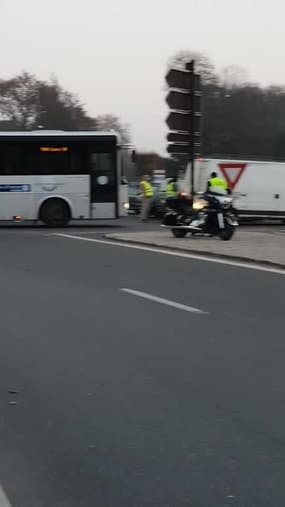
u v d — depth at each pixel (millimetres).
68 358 7086
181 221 20609
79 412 5480
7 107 93750
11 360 7020
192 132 19656
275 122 88000
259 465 4457
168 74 19109
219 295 10938
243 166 31188
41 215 26797
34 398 5832
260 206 31516
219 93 87188
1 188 26516
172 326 8625
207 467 4430
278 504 3922
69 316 9250
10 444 4848
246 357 7129
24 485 4191
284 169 31766
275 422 5242
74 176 26812
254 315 9352
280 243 18906
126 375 6473
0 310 9703
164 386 6137
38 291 11320
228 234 20031
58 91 95812
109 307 9898
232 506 3896
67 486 4172
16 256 16359
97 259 15758
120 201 27062
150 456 4609
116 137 26906
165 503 3936
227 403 5680
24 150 26578
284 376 6441
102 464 4488
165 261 15422
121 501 3967
